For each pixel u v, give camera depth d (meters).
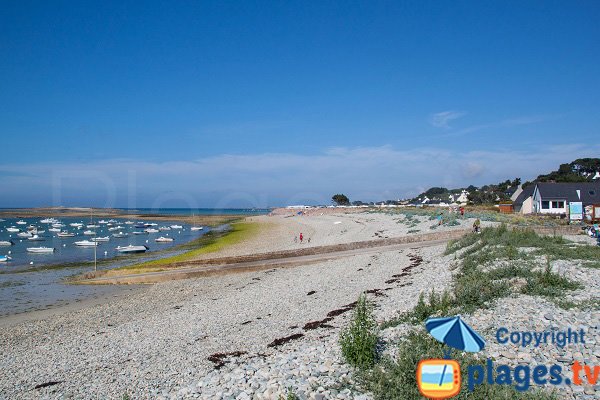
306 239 69.25
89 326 25.78
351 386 10.62
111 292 36.53
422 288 22.05
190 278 40.41
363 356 11.88
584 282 17.11
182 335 21.19
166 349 19.05
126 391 14.14
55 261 57.38
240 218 170.88
